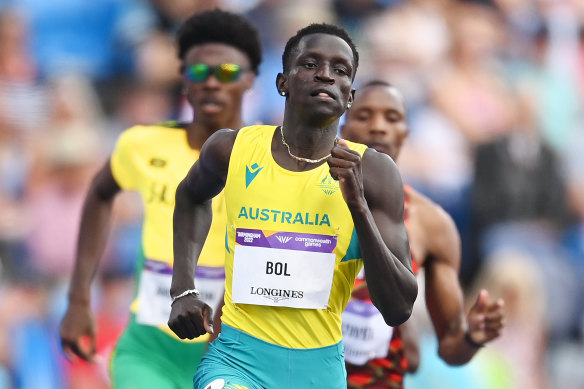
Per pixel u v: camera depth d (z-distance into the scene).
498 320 17.48
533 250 35.53
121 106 36.06
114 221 32.66
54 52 36.12
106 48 36.47
